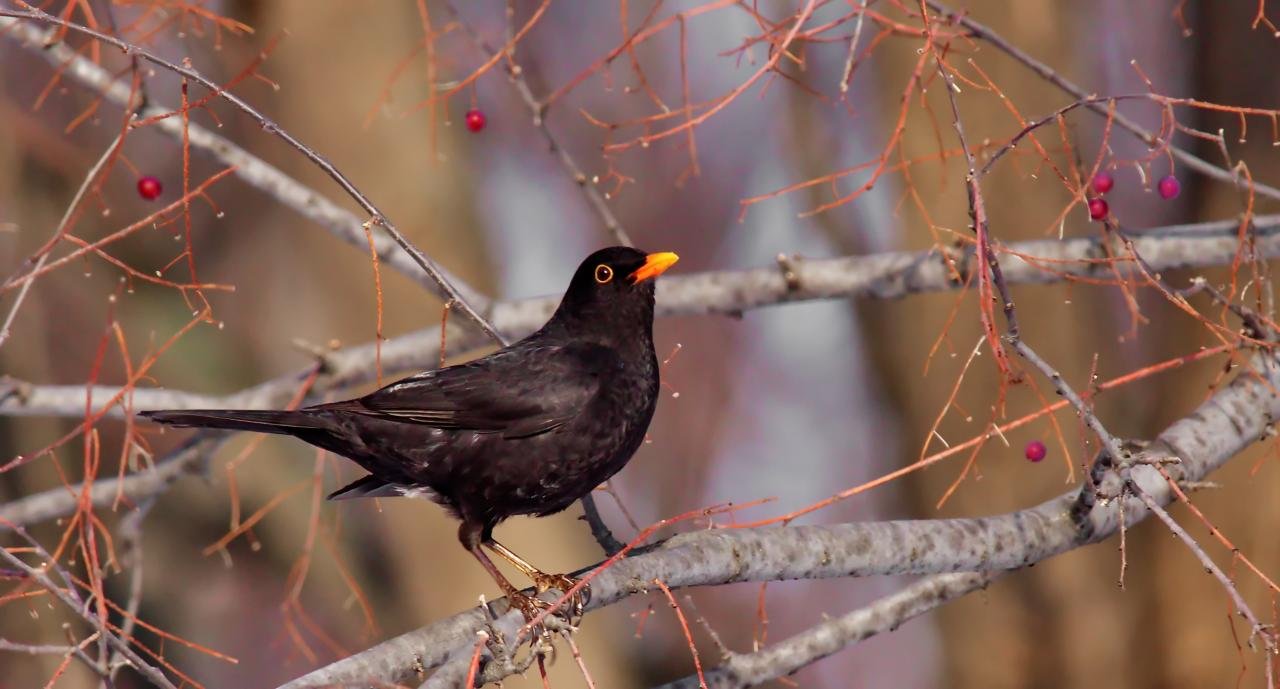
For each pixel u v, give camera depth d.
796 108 17.02
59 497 9.59
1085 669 13.73
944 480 13.58
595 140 19.30
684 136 19.17
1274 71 12.67
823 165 16.67
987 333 5.86
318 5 13.39
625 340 7.90
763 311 20.02
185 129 6.41
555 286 19.03
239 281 15.52
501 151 19.17
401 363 10.09
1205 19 13.19
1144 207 16.05
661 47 19.05
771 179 19.59
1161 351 13.98
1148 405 13.88
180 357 15.52
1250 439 7.53
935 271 9.49
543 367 7.68
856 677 17.55
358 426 7.58
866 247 16.41
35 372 14.88
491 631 6.13
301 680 5.71
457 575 14.15
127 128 6.52
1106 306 13.92
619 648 15.16
